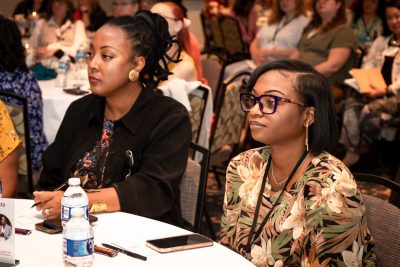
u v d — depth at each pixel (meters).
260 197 2.29
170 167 2.79
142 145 2.83
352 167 6.56
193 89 4.66
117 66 2.82
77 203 2.05
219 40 10.66
